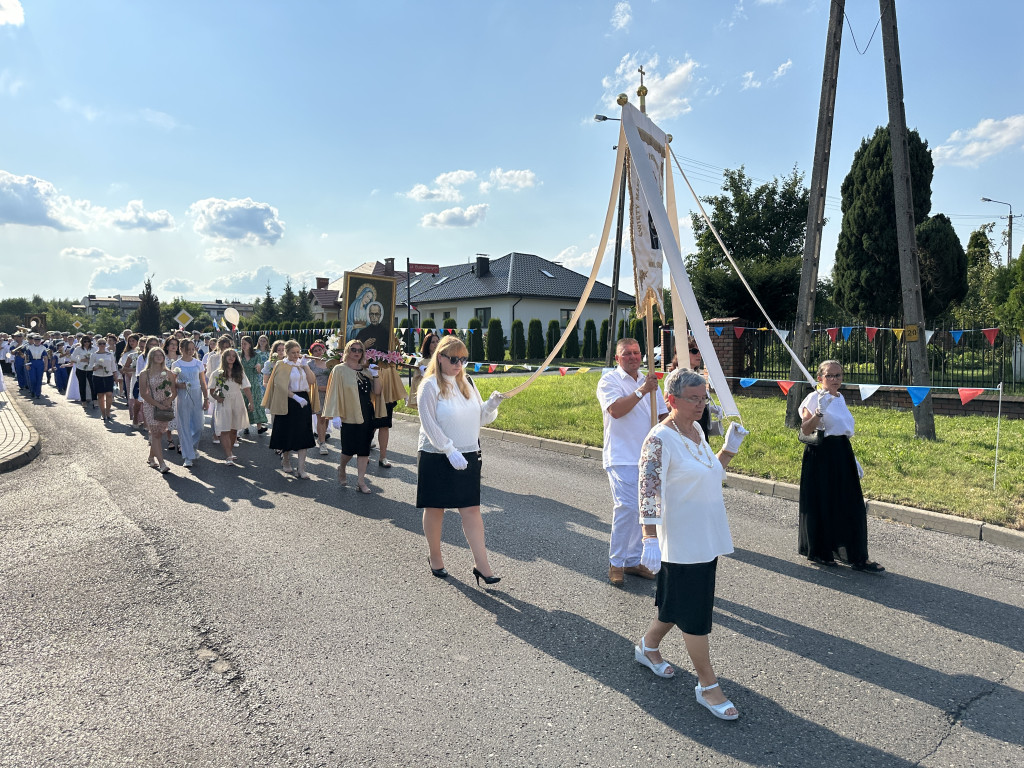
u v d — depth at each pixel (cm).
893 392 1274
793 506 680
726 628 402
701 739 290
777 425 1070
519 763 273
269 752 281
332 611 426
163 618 416
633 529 470
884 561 518
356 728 299
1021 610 428
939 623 409
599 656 368
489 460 939
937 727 300
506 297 3997
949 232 1500
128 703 321
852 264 1566
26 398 1769
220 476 820
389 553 537
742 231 3184
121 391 1720
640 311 473
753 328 1484
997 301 2030
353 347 737
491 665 357
